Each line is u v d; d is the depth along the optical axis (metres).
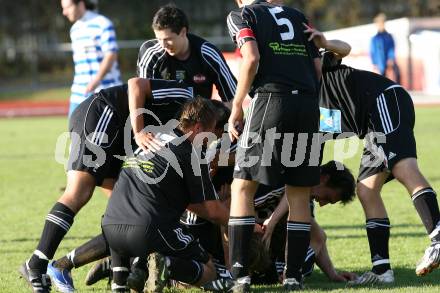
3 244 26.50
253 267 19.73
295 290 18.88
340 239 26.53
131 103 19.50
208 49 22.45
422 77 97.69
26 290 19.61
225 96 22.95
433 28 98.38
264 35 18.75
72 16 35.19
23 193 38.78
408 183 19.45
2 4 162.88
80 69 35.38
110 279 19.80
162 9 21.73
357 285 19.80
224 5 170.88
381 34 77.94
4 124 86.88
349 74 20.62
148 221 17.98
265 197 20.81
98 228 29.14
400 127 19.88
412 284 19.58
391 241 25.91
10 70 142.62
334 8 163.12
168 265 18.20
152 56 22.36
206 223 20.84
